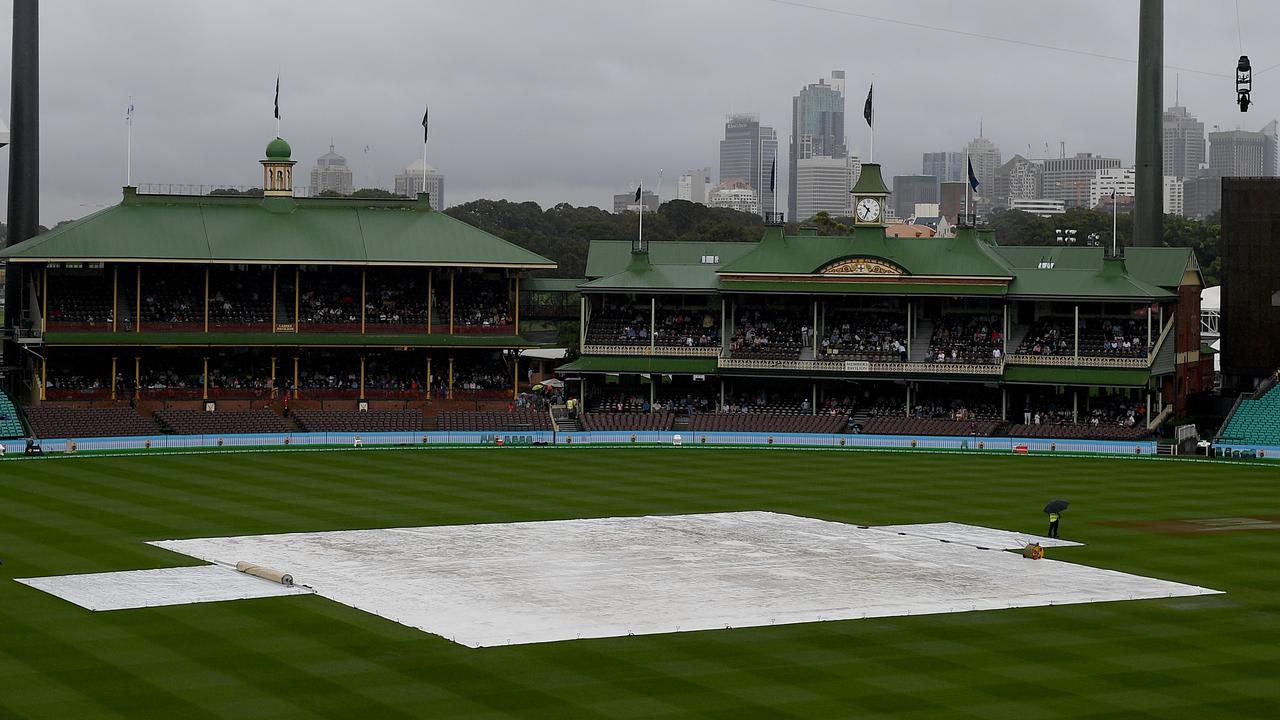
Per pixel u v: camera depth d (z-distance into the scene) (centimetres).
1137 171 19700
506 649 6438
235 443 14662
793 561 8662
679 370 17038
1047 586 7956
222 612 7106
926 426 16025
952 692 5794
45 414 15150
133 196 16938
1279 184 16100
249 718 5366
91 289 16675
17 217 17650
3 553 8588
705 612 7238
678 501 11212
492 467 13300
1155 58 19538
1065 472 13388
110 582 7781
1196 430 15938
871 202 16988
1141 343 16300
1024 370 16362
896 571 8369
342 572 8156
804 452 14988
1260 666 6247
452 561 8544
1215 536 9719
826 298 17538
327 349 17250
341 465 13262
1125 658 6369
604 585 7894
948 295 16512
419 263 16800
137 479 12019
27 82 17588
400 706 5531
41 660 6156
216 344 16325
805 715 5466
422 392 17125
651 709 5525
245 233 16800
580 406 17212
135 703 5541
